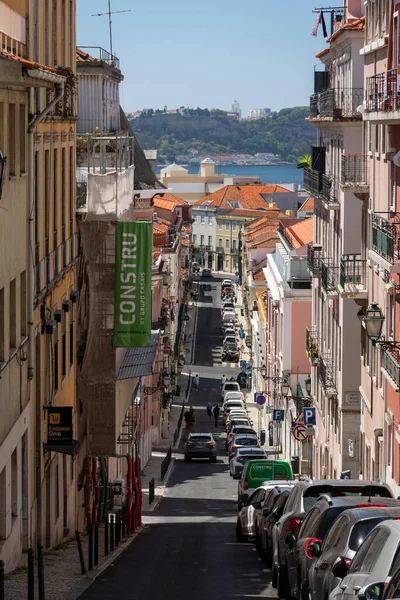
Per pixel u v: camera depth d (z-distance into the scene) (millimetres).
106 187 79438
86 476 81500
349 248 108188
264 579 52719
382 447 87312
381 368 82938
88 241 78438
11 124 54344
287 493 58094
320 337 130625
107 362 79312
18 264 55406
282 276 169250
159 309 179000
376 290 90500
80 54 114000
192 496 124938
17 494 55312
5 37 54438
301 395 143250
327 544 35750
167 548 69250
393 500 39344
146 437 160375
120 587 49812
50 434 62750
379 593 25141
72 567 57188
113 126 122375
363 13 111125
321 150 125438
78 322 80688
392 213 76312
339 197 112188
